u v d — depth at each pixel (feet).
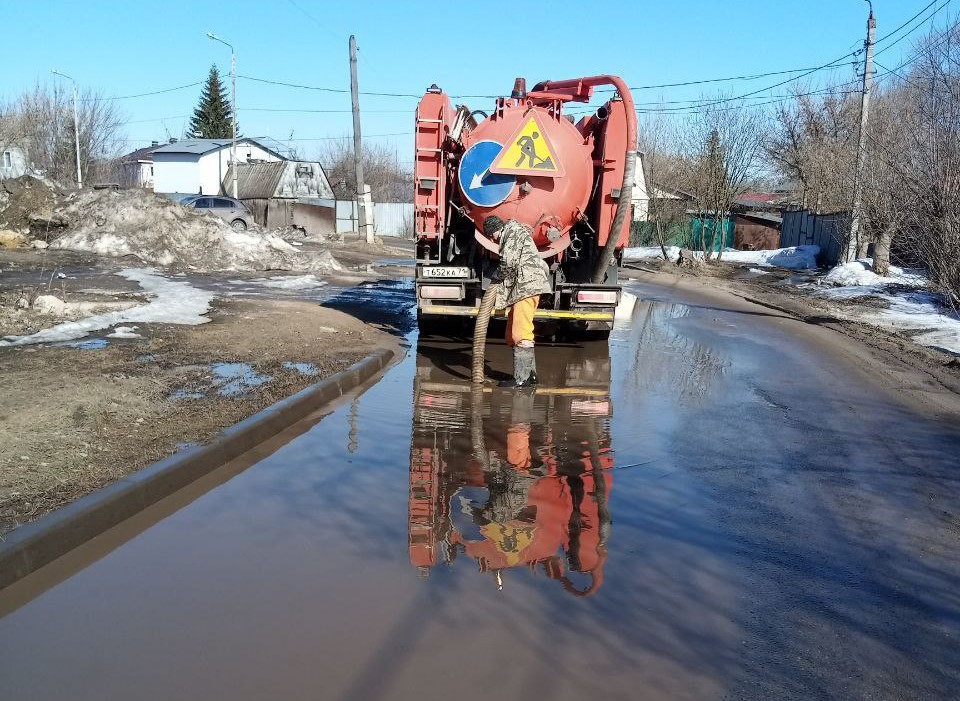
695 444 21.86
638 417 24.70
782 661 11.18
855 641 11.79
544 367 32.53
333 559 14.06
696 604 12.76
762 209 177.17
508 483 18.38
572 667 10.82
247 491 17.29
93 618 11.83
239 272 62.49
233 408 21.76
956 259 46.29
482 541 15.05
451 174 34.22
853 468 20.12
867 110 71.87
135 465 16.89
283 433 21.77
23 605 12.16
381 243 120.67
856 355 37.65
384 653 11.04
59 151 159.74
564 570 13.87
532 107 33.99
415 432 22.36
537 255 27.99
